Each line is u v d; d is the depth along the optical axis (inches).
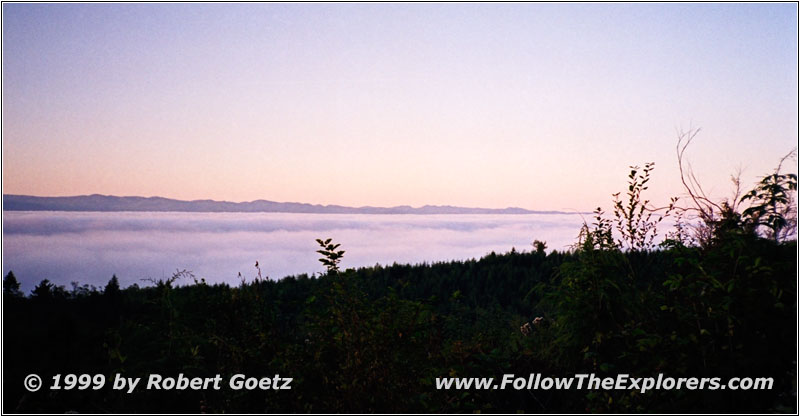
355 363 152.9
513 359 182.4
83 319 178.9
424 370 156.9
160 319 184.7
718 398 143.8
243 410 154.3
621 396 155.3
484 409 156.3
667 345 152.3
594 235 183.8
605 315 168.6
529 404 161.0
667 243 167.5
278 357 163.2
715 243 171.2
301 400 155.5
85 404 152.3
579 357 170.7
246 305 186.7
